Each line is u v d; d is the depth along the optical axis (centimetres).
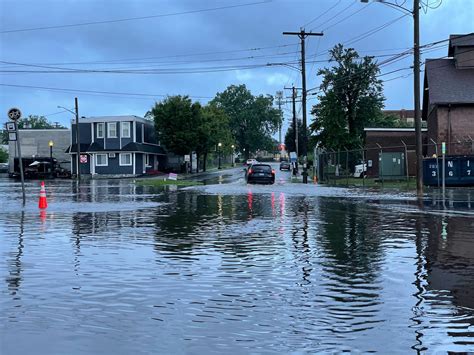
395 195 2673
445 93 4109
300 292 690
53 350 479
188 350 479
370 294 679
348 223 1454
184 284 737
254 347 485
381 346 486
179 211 1838
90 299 656
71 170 7112
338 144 5747
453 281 751
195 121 7094
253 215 1686
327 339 507
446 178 3406
